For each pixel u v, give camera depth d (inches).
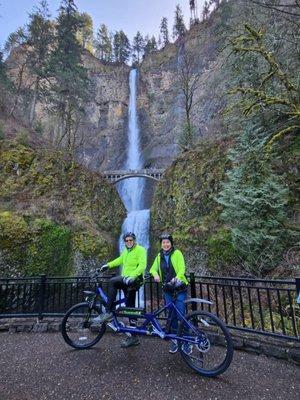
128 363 174.2
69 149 1012.5
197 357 168.6
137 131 2279.8
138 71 2637.8
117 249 858.8
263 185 396.8
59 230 669.3
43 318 267.6
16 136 922.1
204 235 512.1
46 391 143.9
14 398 138.1
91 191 879.1
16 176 761.6
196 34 2011.6
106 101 2417.6
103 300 200.4
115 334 230.7
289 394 138.6
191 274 231.0
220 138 644.7
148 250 802.8
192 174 654.5
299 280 179.2
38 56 1453.0
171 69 2367.1
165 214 730.2
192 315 168.2
